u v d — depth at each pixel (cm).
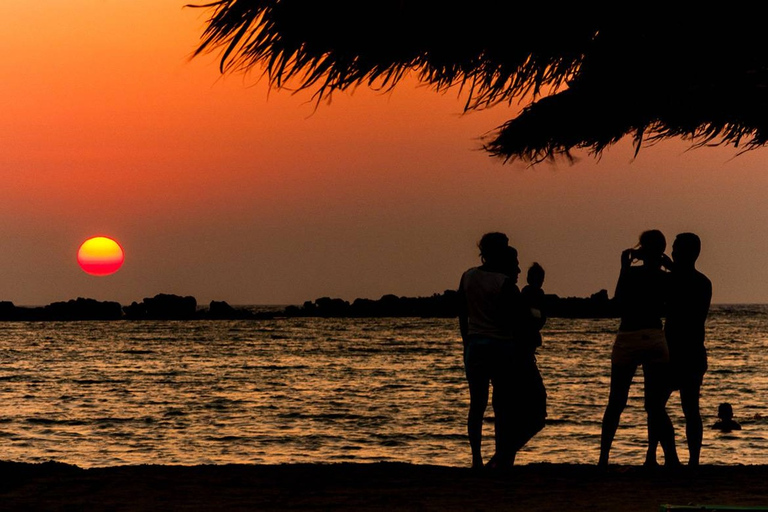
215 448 6819
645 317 2553
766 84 1164
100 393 12562
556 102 1301
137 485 2273
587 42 1120
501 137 1374
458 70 1122
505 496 2139
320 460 6134
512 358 2589
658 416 2598
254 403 10775
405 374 16550
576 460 5806
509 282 2573
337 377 15775
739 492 2169
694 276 2550
